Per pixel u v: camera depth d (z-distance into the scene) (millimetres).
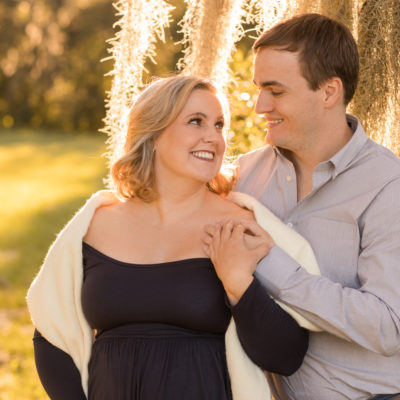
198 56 2535
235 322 1953
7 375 4832
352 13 2350
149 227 2143
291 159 2213
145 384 1972
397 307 1891
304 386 2100
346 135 2113
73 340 2143
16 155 22000
